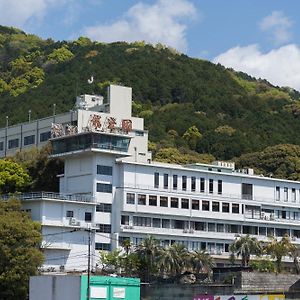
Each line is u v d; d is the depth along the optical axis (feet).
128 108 590.55
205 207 531.91
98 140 497.05
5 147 630.33
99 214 490.08
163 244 508.53
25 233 415.44
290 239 561.43
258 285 408.87
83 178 501.56
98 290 356.79
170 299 397.60
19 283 405.39
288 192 578.66
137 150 578.66
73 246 472.85
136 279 371.97
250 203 553.64
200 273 451.94
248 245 489.67
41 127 600.80
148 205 505.66
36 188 532.32
